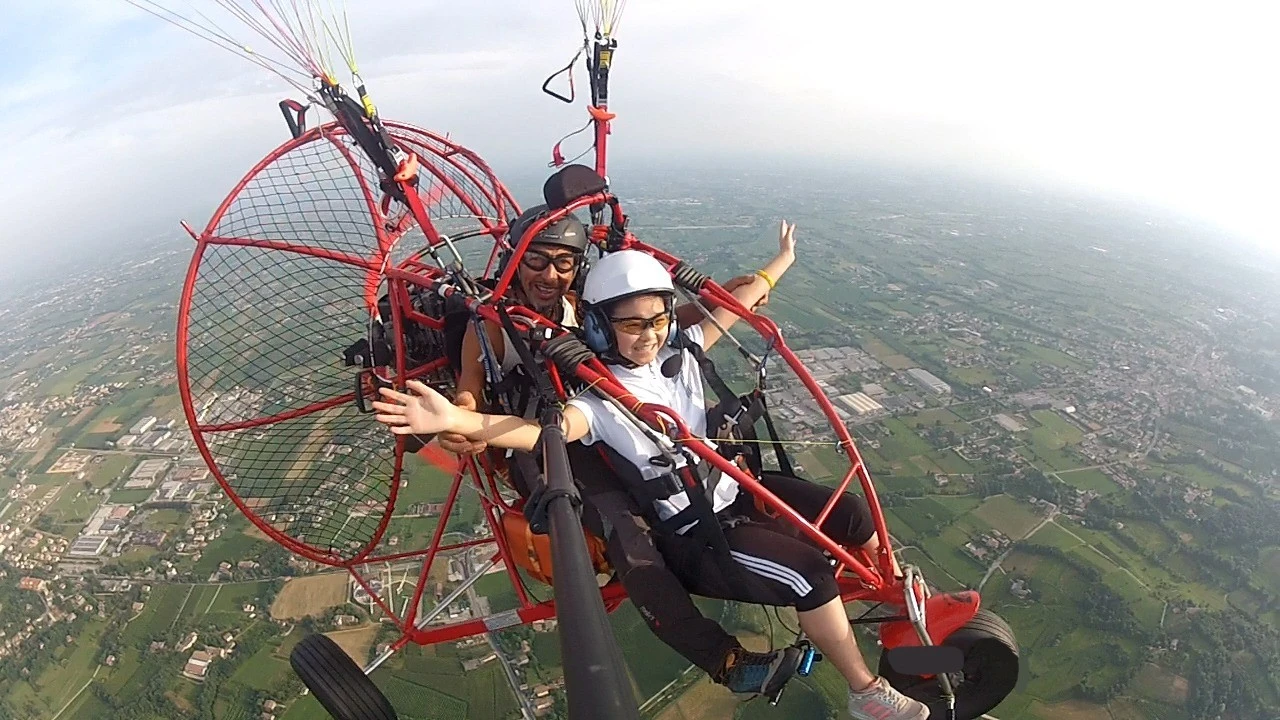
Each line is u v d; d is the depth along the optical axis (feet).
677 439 10.23
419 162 16.16
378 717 15.49
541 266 11.71
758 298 14.06
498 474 14.61
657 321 10.87
